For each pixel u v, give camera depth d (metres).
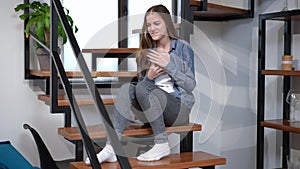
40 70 2.87
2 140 3.08
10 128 3.11
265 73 3.02
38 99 2.98
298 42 3.08
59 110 2.40
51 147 3.24
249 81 3.55
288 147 3.15
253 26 3.51
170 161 2.23
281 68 3.21
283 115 3.18
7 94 3.09
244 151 3.62
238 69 3.68
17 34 3.10
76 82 2.94
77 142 2.34
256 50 3.48
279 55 3.26
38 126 3.19
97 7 3.42
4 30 3.06
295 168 2.88
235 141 3.71
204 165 2.28
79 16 3.38
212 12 3.37
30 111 3.16
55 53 2.29
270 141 3.35
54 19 2.31
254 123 3.49
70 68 3.27
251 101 3.53
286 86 3.15
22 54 3.12
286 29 3.14
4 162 2.38
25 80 3.14
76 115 1.92
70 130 2.35
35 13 2.89
